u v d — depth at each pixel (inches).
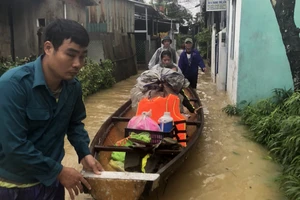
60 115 80.9
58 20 73.5
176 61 334.0
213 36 562.9
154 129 169.9
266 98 275.4
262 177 171.0
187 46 360.8
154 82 223.1
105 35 490.6
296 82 275.0
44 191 82.8
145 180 108.3
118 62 536.4
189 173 175.8
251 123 247.0
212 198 151.2
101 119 292.2
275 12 268.4
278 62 275.6
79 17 493.7
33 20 388.5
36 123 75.6
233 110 290.4
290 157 173.0
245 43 277.3
